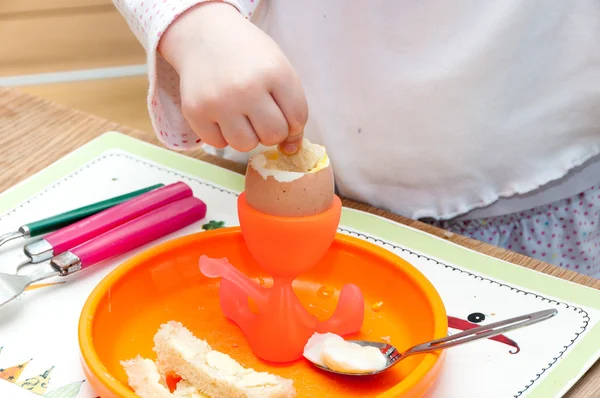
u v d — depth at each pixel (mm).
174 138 716
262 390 559
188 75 598
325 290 672
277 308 608
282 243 578
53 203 731
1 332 613
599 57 766
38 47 1747
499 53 771
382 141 813
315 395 581
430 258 690
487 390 584
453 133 797
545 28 767
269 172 576
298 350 605
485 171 812
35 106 862
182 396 572
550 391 583
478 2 770
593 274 866
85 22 1858
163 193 718
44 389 576
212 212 729
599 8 755
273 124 570
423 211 832
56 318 626
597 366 605
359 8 786
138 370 577
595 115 786
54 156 793
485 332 560
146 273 645
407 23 782
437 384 587
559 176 804
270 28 824
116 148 806
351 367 584
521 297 654
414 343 620
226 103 571
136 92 1647
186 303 654
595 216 838
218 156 813
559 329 627
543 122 794
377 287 661
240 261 681
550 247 846
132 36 1809
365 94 805
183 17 628
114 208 702
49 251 665
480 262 687
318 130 828
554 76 783
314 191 575
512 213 834
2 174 767
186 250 662
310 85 815
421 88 790
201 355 581
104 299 609
